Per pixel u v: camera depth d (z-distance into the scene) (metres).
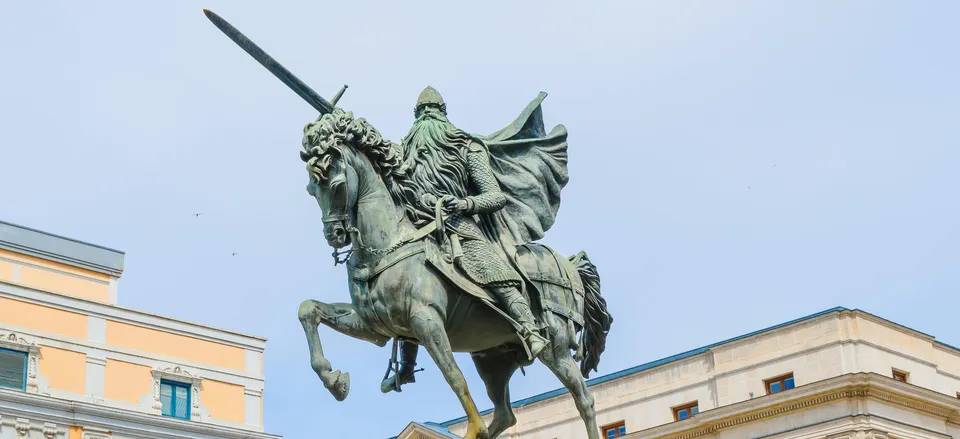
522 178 6.93
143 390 26.02
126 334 26.20
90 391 25.17
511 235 6.76
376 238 6.24
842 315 29.48
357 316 6.38
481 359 6.88
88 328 25.62
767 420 29.38
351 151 6.23
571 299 6.83
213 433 26.69
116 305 26.25
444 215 6.38
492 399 6.88
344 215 6.16
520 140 6.99
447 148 6.59
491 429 6.80
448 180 6.53
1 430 23.44
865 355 29.19
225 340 27.88
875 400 28.31
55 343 25.02
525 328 6.35
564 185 7.16
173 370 26.61
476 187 6.64
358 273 6.27
